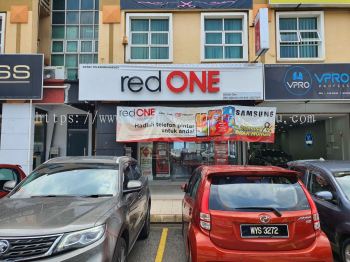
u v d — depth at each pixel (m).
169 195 12.59
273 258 4.22
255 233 4.33
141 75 12.79
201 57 13.80
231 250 4.30
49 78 13.02
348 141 14.96
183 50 13.87
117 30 13.83
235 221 4.37
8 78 12.82
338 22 13.99
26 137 12.88
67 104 13.57
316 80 12.98
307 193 4.71
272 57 13.73
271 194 4.64
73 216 4.35
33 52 13.59
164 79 12.80
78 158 6.48
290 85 12.98
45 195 5.41
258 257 4.22
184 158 14.80
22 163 12.80
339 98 12.95
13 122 12.91
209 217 4.44
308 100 13.02
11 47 13.48
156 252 6.76
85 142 15.73
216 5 13.92
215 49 14.10
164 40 14.12
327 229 6.01
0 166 8.29
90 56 15.14
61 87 13.00
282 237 4.33
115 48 13.77
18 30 13.55
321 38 13.91
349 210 5.52
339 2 13.77
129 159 7.20
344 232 5.50
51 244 3.90
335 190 6.00
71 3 15.38
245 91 12.78
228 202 4.55
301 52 14.07
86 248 3.99
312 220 4.46
